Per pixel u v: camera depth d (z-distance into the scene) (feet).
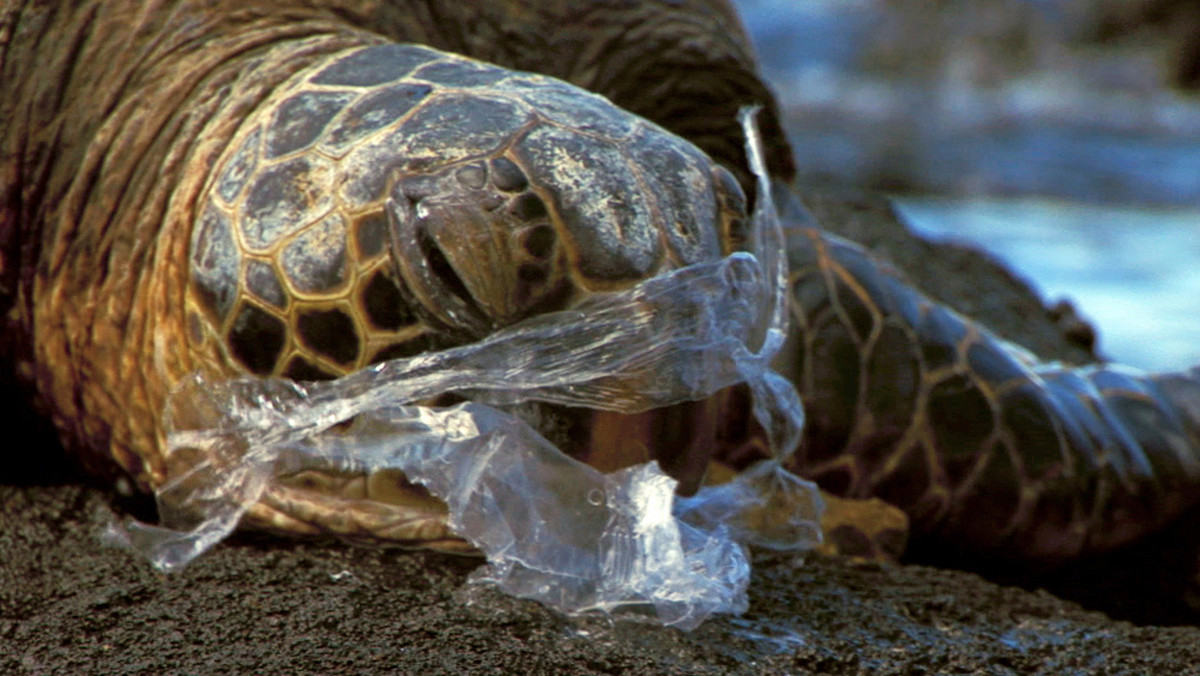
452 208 11.66
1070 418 12.32
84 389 11.98
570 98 11.78
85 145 12.00
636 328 11.66
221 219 11.78
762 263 11.83
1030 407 12.28
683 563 11.73
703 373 11.69
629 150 11.71
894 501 12.25
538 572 11.73
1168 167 45.60
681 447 11.73
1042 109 57.06
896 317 12.26
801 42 72.28
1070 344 16.47
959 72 67.97
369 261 11.69
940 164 45.29
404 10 12.19
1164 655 11.77
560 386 11.68
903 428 12.23
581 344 11.66
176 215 11.85
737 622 11.76
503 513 11.73
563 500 11.71
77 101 12.01
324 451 11.75
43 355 12.03
